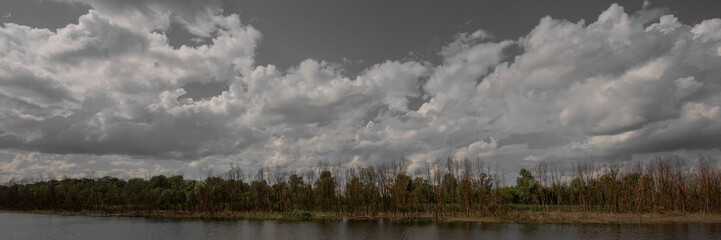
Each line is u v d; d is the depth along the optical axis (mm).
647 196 96438
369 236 66125
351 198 106562
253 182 127312
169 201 133000
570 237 62281
